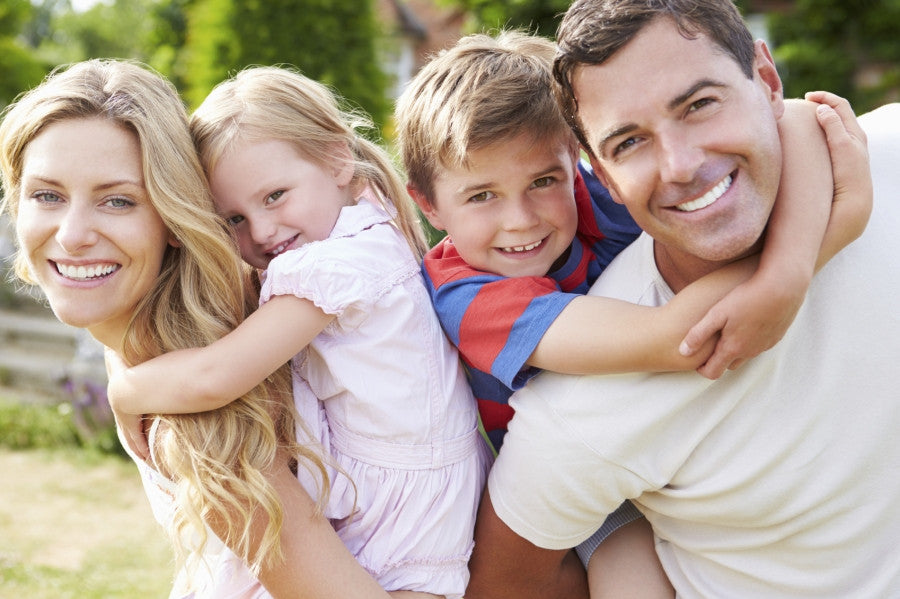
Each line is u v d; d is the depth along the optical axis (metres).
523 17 6.94
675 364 1.43
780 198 1.41
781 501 1.52
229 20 8.13
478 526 1.81
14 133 1.65
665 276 1.60
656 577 1.79
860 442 1.47
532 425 1.60
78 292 1.63
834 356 1.46
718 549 1.63
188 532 1.82
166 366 1.68
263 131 1.83
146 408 1.70
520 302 1.64
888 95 7.47
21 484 6.71
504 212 1.71
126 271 1.66
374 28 8.62
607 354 1.49
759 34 8.55
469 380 1.90
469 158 1.66
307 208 1.85
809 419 1.48
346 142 1.95
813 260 1.36
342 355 1.75
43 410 8.22
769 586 1.61
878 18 7.37
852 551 1.53
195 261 1.75
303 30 8.17
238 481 1.64
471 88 1.67
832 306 1.47
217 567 1.82
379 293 1.74
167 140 1.68
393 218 2.01
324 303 1.67
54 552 5.47
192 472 1.67
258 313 1.70
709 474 1.55
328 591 1.65
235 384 1.64
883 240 1.48
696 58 1.33
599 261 1.87
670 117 1.34
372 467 1.77
